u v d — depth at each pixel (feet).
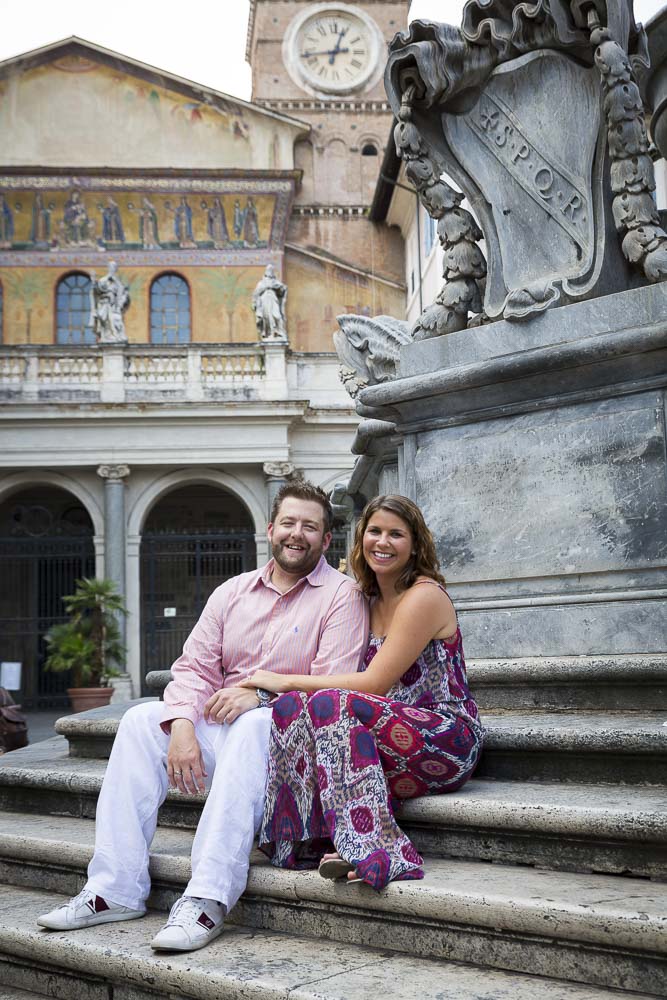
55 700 82.53
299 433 76.79
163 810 12.21
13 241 91.50
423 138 15.71
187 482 75.82
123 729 10.46
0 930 9.85
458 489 15.24
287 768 9.46
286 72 104.17
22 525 76.07
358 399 16.31
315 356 77.77
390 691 10.18
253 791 9.48
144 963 8.54
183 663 11.10
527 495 14.52
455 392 15.14
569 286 14.42
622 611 13.39
